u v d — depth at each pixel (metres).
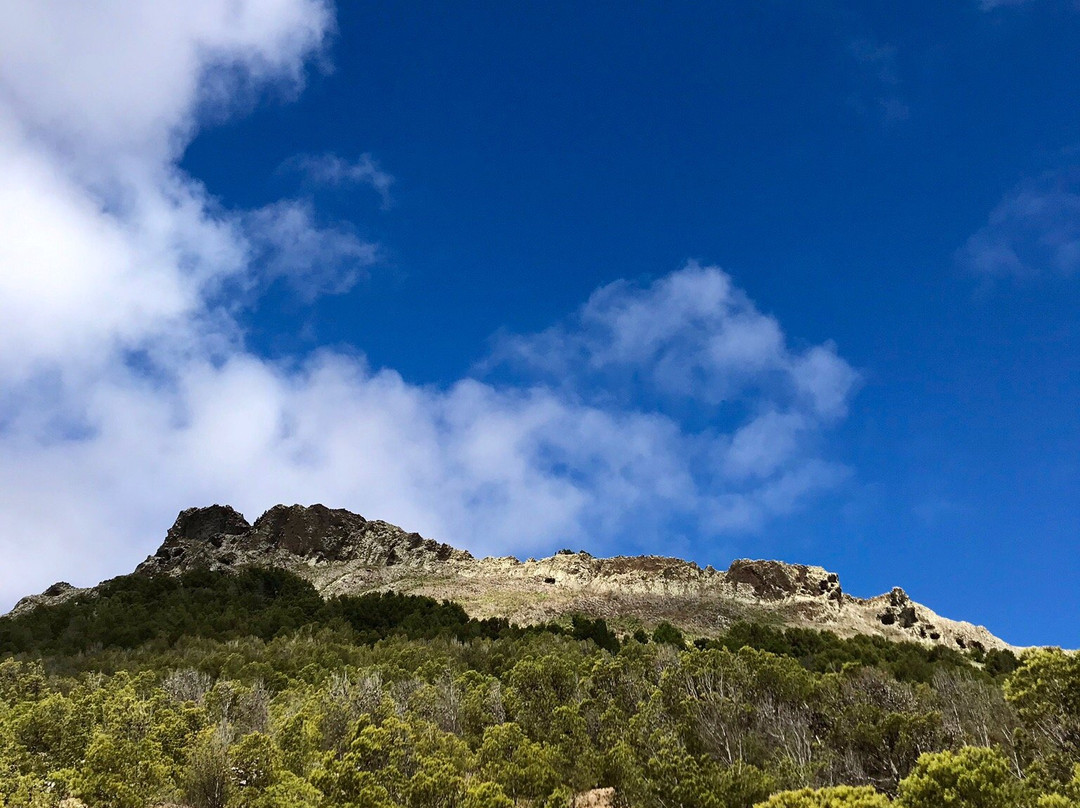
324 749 32.34
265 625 75.50
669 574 116.88
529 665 39.97
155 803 26.23
